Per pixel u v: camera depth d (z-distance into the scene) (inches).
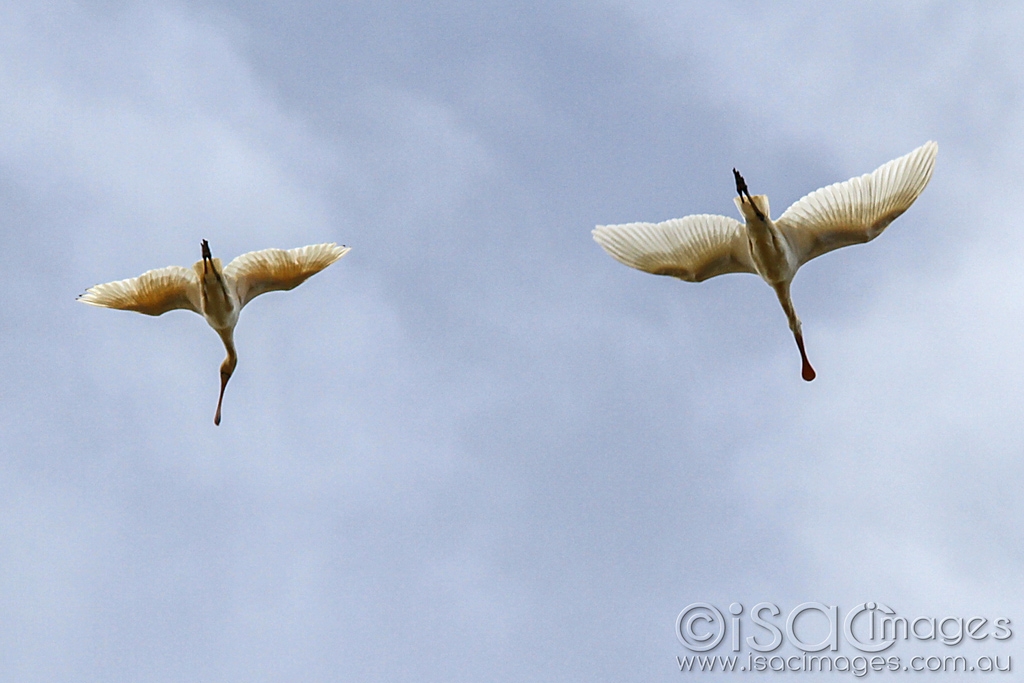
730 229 805.9
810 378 866.8
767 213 780.0
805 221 792.9
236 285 894.4
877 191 768.9
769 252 786.8
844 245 800.3
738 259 818.2
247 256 892.6
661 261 815.7
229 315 887.1
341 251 895.7
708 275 823.7
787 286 813.9
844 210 781.3
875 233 783.1
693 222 804.6
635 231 812.0
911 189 760.3
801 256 805.9
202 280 867.4
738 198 776.3
